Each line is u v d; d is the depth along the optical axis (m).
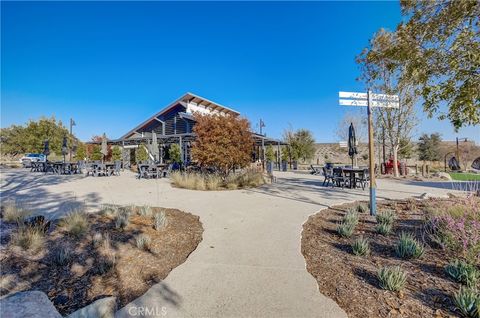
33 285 2.83
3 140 35.19
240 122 11.74
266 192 9.44
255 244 4.18
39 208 6.18
